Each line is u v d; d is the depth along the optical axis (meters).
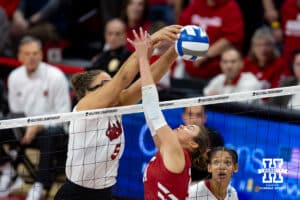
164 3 28.17
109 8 27.31
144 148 20.56
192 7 24.77
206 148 14.41
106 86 14.70
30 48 22.56
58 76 22.88
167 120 19.72
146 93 13.45
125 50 21.91
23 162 21.44
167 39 14.09
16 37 27.16
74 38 29.19
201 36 14.10
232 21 24.25
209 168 15.30
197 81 23.14
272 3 26.50
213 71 24.17
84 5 29.30
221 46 24.12
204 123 18.98
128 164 20.81
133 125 20.64
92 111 14.72
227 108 19.61
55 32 27.84
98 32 29.30
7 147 22.59
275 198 18.45
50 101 22.97
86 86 15.16
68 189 15.30
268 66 22.89
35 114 22.92
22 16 27.98
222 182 15.30
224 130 19.67
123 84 14.59
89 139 15.04
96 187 15.27
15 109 23.16
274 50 22.98
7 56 26.72
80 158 15.12
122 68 14.48
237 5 24.66
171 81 23.31
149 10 27.27
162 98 21.69
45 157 20.06
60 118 14.73
